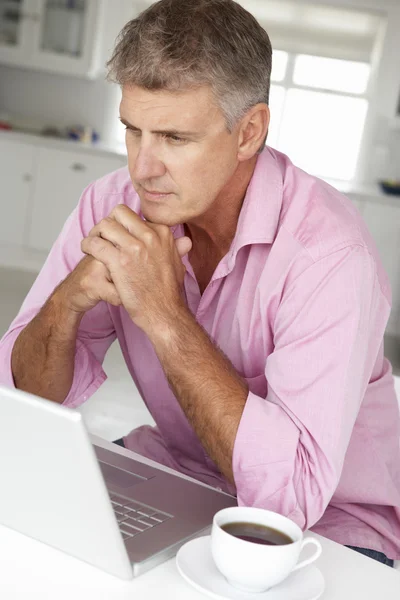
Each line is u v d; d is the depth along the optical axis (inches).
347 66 248.8
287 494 43.8
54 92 256.7
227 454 44.5
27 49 243.3
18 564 36.2
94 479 33.4
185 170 46.6
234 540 34.0
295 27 246.2
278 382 46.6
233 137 48.1
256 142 49.9
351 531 52.4
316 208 51.3
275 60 251.0
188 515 42.6
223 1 46.4
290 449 44.1
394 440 56.6
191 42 44.2
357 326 46.9
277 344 48.6
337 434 45.2
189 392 45.4
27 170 237.3
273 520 37.1
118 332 60.1
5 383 56.8
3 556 36.8
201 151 46.5
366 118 245.8
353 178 251.1
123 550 35.3
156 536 39.6
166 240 48.1
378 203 221.5
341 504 54.0
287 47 248.7
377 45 241.9
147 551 37.8
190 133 45.6
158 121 45.1
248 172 52.8
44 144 235.1
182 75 44.1
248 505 44.5
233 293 54.3
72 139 241.4
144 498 43.9
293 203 51.8
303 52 248.1
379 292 50.8
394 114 243.0
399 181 242.7
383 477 54.2
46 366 54.7
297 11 244.1
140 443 63.6
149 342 57.7
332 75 250.4
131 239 47.3
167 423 60.0
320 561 39.9
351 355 46.5
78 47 243.3
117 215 48.2
